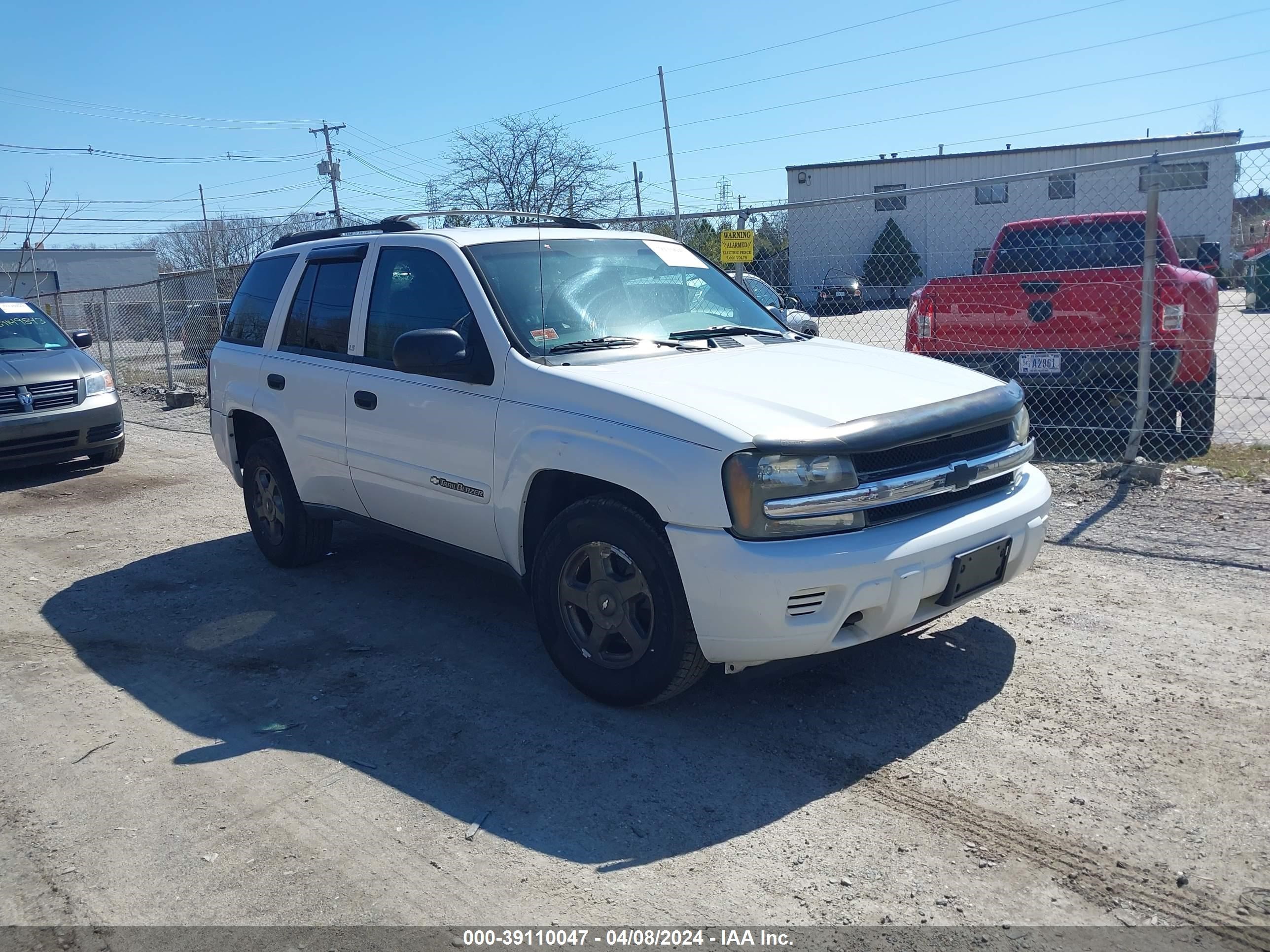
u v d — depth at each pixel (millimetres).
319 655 4875
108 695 4516
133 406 16016
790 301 9008
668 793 3469
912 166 32438
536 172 29359
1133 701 3982
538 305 4516
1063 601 5113
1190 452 7977
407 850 3184
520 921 2811
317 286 5633
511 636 5004
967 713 3961
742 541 3467
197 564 6527
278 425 5746
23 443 9484
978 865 2992
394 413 4844
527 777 3613
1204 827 3123
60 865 3182
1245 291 7941
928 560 3615
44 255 45438
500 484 4281
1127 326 7660
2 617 5656
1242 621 4727
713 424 3535
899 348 10164
